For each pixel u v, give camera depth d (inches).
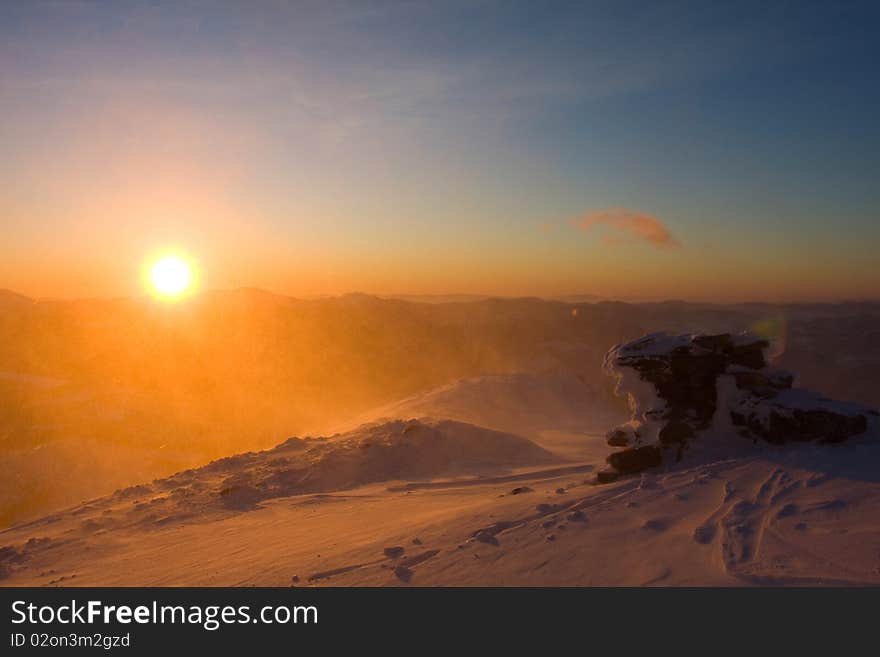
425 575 296.5
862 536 281.4
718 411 462.9
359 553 349.7
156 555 451.2
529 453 922.7
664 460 451.8
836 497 329.7
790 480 363.6
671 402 470.3
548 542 316.2
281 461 805.2
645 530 318.7
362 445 833.5
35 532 582.6
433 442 872.3
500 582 278.8
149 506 640.4
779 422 442.3
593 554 297.1
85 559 466.6
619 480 450.0
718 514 327.6
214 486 716.7
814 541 283.1
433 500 568.4
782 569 260.7
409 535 373.4
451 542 339.9
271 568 350.3
